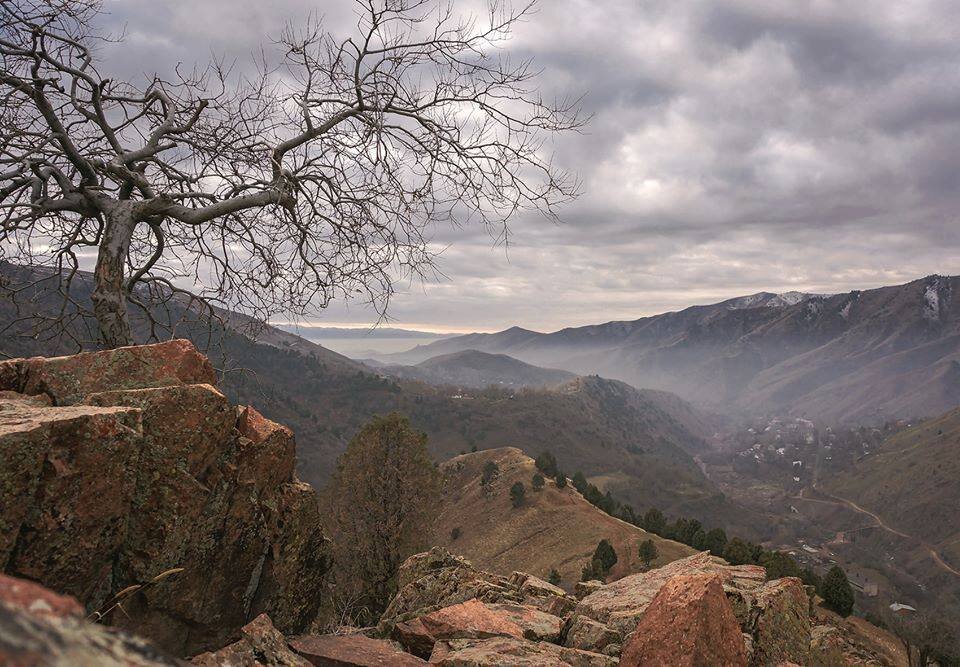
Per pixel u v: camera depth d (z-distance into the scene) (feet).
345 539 91.86
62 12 19.95
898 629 87.15
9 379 14.24
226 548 14.25
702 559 29.58
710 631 15.07
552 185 19.19
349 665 16.14
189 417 13.44
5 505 10.13
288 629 16.94
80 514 11.22
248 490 14.66
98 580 12.00
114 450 11.72
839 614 144.97
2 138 17.61
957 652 81.76
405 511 93.04
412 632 21.95
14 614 3.22
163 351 15.21
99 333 18.34
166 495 12.88
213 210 18.58
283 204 19.39
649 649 15.28
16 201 19.11
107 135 19.75
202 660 13.30
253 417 15.79
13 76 17.22
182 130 20.40
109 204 18.81
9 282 19.56
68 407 12.25
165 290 21.09
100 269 18.13
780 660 20.24
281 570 15.92
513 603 27.76
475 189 19.03
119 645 3.64
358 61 18.21
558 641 22.71
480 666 17.39
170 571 12.00
